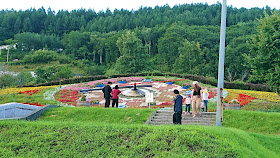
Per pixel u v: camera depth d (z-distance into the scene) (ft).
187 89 90.84
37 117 44.75
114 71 192.03
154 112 47.98
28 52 373.40
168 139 26.86
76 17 490.90
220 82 35.68
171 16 442.50
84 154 24.63
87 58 369.71
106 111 48.14
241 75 192.24
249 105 65.46
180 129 29.30
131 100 77.30
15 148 25.64
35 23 467.52
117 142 26.73
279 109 56.44
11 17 454.81
